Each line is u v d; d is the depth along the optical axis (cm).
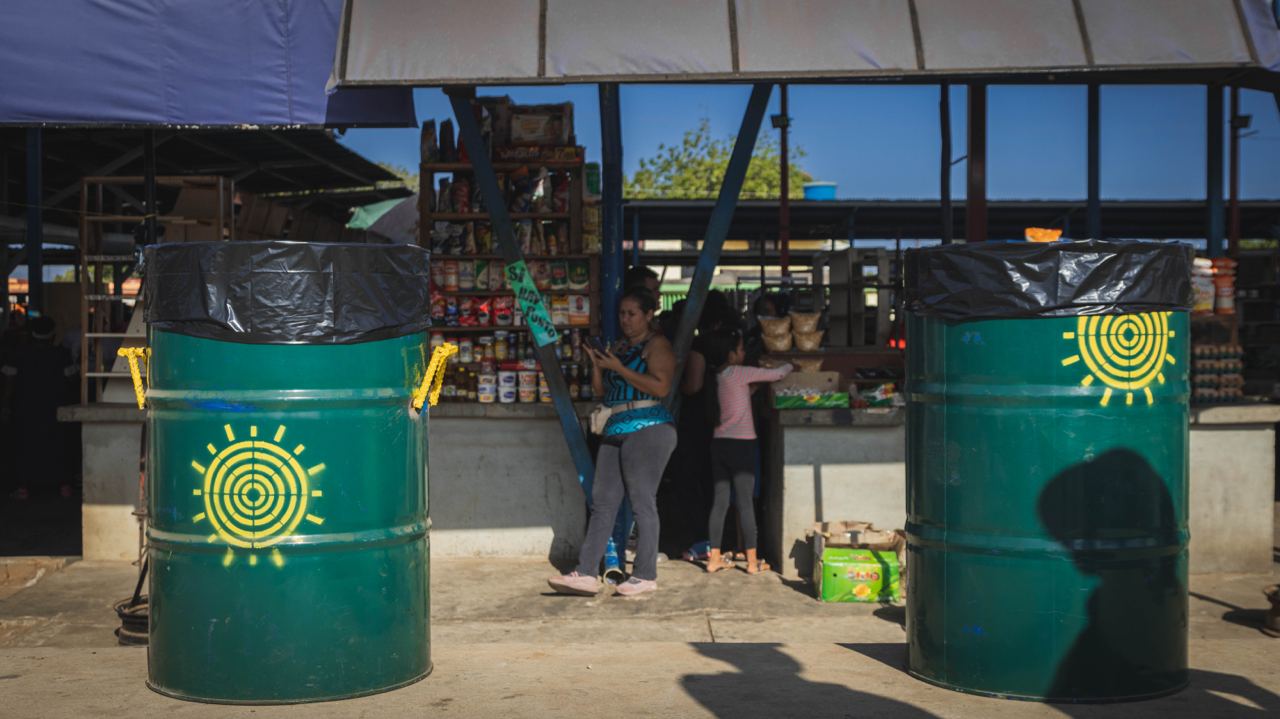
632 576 664
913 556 414
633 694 391
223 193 818
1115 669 379
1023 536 382
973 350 390
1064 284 380
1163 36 606
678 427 816
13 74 650
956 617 393
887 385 725
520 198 797
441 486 764
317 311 388
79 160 1321
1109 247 380
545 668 429
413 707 381
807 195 1728
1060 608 379
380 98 661
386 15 609
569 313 790
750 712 370
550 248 793
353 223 1616
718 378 722
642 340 652
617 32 601
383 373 402
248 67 658
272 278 386
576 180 805
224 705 386
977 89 1037
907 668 420
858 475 719
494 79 595
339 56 599
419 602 416
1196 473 726
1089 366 380
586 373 765
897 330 928
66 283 1502
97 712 377
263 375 387
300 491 387
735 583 704
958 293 390
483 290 789
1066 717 363
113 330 938
